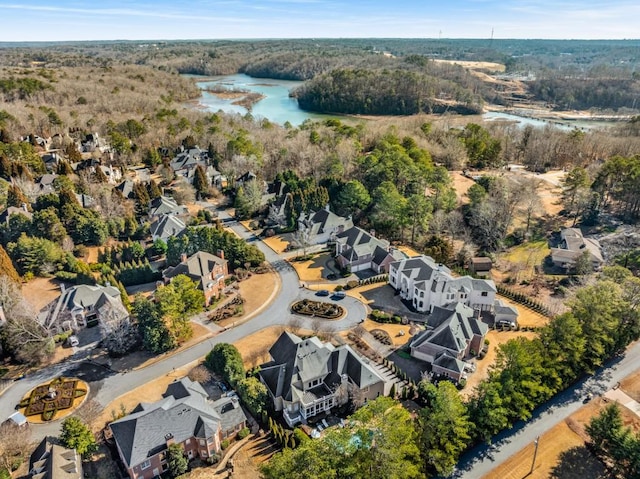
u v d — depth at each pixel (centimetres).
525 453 5919
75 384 7006
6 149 14588
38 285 9600
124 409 6394
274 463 4975
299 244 11562
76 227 11350
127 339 7731
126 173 16162
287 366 6669
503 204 12206
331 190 13725
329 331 8225
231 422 6069
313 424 6303
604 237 11788
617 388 6988
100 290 8600
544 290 9762
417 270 9156
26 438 5866
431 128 19500
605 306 7044
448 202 12562
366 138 18300
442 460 5450
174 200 14025
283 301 9325
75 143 17238
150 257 11050
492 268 10725
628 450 5372
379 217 12069
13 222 10794
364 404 6606
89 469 5594
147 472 5494
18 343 7406
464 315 7781
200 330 8362
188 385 6469
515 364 6322
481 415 5909
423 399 6612
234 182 15312
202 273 9144
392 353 7762
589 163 16738
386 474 4931
